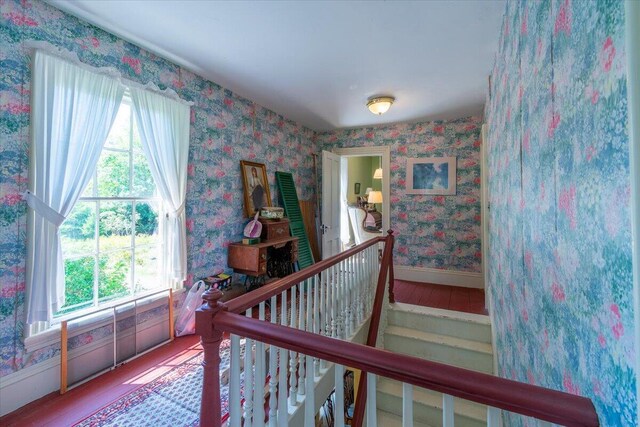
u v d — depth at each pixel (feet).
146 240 8.28
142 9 6.09
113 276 7.52
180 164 8.71
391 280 10.66
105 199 7.32
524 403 2.11
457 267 13.93
